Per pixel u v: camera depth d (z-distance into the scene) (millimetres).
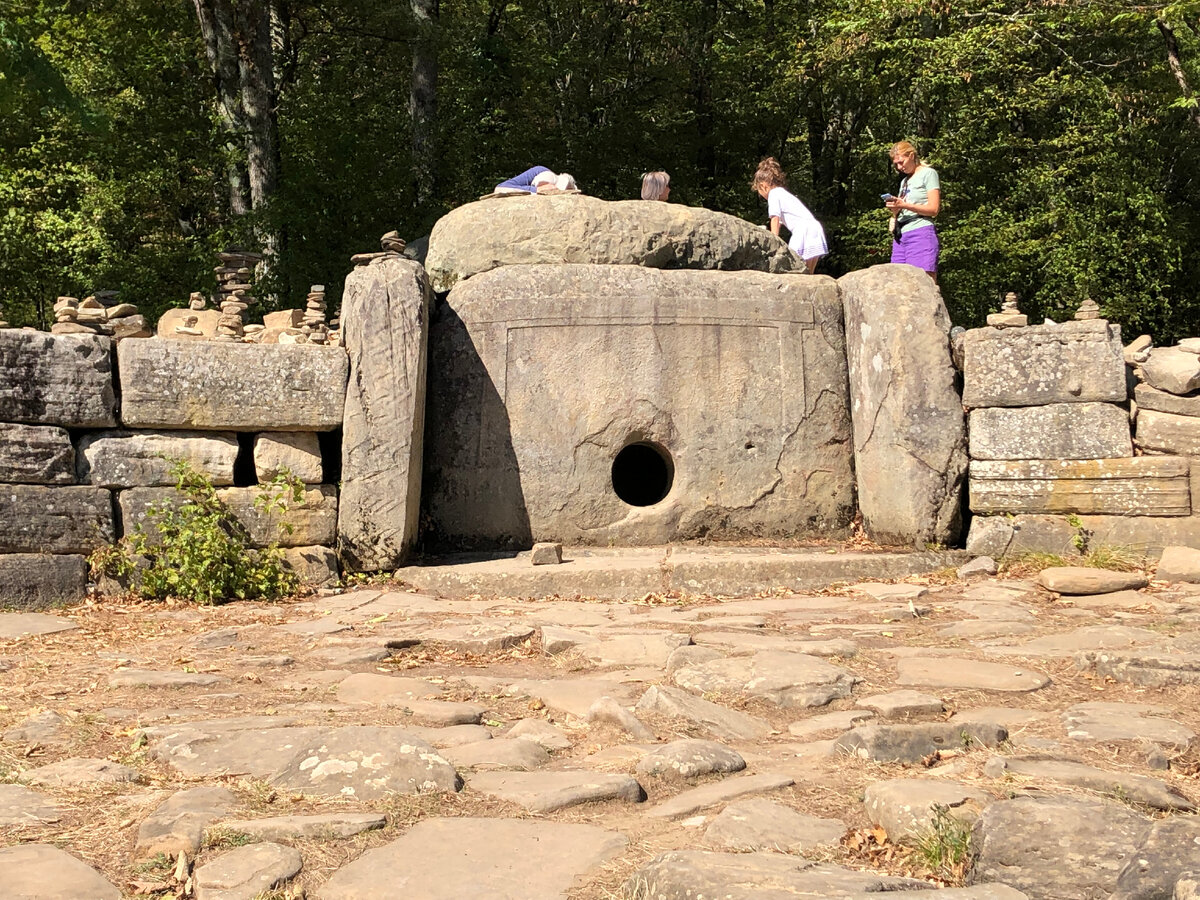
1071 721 4195
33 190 17016
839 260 21984
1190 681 4734
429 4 19266
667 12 22812
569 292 8438
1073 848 2904
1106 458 7766
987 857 2949
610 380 8406
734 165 23812
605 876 3000
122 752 4105
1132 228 18516
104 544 7281
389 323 7719
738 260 9211
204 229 20344
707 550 8141
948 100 18875
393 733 3859
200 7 16469
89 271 18172
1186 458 7664
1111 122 18547
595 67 22328
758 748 4117
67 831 3346
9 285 17594
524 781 3693
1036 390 7910
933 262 9359
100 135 13867
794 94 21859
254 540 7539
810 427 8688
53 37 17438
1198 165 20234
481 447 8336
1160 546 7621
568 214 8711
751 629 6020
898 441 8055
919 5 17734
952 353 8266
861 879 2801
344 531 7641
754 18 22359
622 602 7086
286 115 18047
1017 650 5367
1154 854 2781
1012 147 18766
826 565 7480
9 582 6969
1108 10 17422
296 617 6727
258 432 7684
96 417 7324
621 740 4172
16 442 7102
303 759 3768
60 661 5578
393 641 5820
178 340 7496
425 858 3098
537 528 8312
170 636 6227
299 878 3014
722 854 2977
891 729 3973
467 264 8820
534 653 5703
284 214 15375
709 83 23172
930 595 6887
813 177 23734
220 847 3174
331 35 20719
